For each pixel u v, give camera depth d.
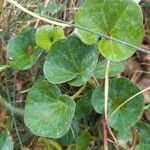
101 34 0.13
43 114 0.13
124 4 0.13
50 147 0.15
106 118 0.14
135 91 0.14
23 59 0.14
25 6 0.16
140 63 0.18
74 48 0.13
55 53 0.13
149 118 0.16
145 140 0.14
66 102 0.13
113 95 0.14
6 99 0.15
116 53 0.13
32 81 0.16
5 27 0.16
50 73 0.13
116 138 0.14
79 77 0.13
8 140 0.14
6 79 0.15
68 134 0.14
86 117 0.16
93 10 0.13
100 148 0.15
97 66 0.15
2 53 0.16
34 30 0.14
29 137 0.15
